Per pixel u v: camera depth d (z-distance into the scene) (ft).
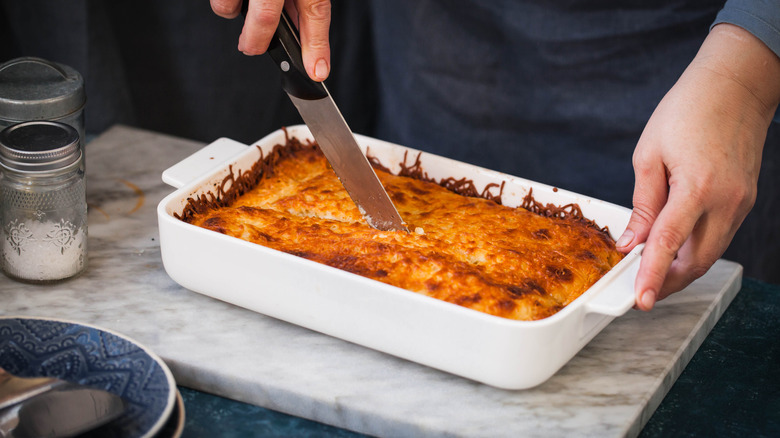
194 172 5.18
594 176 7.13
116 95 8.74
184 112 8.72
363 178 4.85
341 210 5.10
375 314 4.11
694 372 4.61
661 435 4.10
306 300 4.29
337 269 4.12
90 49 8.48
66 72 5.33
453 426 3.94
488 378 4.00
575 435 3.92
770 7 4.50
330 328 4.33
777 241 7.41
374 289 4.03
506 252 4.62
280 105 8.43
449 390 4.18
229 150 5.48
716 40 4.70
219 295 4.61
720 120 4.47
